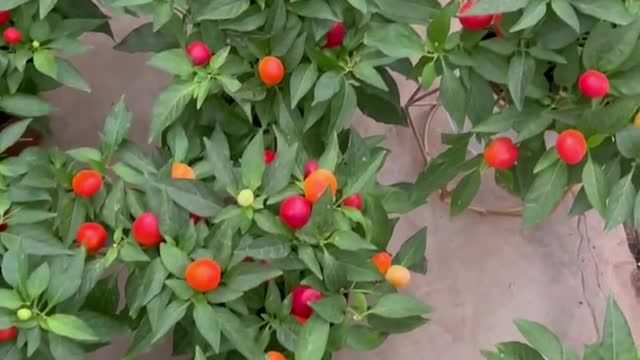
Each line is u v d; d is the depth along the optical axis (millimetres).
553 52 606
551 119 613
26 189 610
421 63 629
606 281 819
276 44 628
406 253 650
